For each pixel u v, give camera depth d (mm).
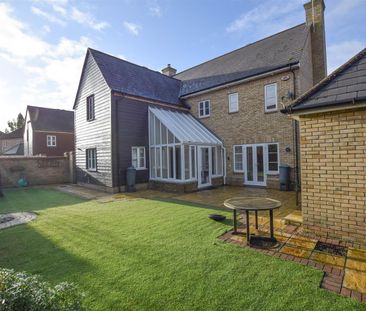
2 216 8258
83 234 6035
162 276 3795
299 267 3977
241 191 12953
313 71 15320
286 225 6336
